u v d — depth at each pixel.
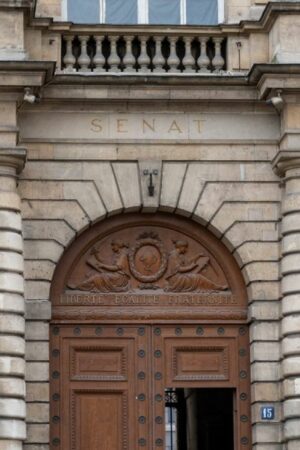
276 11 25.88
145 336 26.28
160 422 26.02
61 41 26.55
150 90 25.97
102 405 26.00
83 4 27.48
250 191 26.30
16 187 25.38
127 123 26.20
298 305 25.22
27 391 25.20
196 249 26.66
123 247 26.53
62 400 25.84
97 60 26.45
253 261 26.09
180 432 36.47
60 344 26.03
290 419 24.97
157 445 25.94
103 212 26.02
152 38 26.69
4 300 24.47
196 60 26.83
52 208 25.91
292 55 25.83
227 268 26.55
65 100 25.91
